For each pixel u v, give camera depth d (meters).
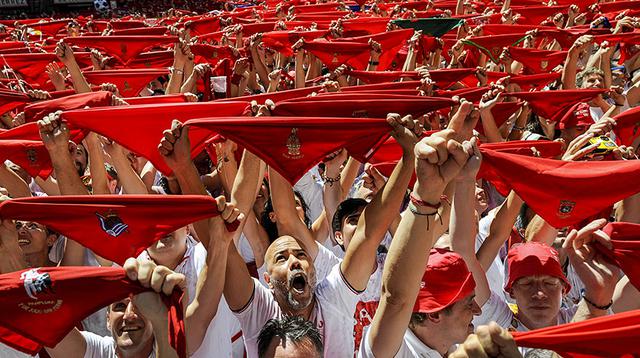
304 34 10.30
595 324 2.37
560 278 3.82
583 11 13.89
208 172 6.39
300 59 8.98
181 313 2.62
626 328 2.34
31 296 2.74
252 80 9.92
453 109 6.39
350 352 3.94
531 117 7.40
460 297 3.33
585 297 3.64
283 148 3.89
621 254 3.49
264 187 5.27
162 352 2.66
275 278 3.97
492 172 4.67
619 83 8.59
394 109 4.44
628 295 3.72
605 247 3.53
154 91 10.12
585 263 3.60
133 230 3.41
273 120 3.79
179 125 3.72
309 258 4.05
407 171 3.58
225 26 14.27
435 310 3.30
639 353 2.37
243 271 3.82
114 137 4.43
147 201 3.32
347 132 3.85
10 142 4.90
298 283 3.95
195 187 3.73
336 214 4.70
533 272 3.80
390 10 15.03
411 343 3.40
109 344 3.72
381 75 7.70
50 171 5.05
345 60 8.95
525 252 3.87
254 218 4.89
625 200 4.63
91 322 4.56
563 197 3.93
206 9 32.62
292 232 4.67
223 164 5.29
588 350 2.40
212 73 8.60
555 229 4.33
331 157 5.26
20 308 2.77
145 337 3.48
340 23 11.44
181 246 4.38
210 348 3.89
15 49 10.93
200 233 3.61
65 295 2.75
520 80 7.95
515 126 7.14
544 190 3.96
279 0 22.53
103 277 2.71
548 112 6.54
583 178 3.85
